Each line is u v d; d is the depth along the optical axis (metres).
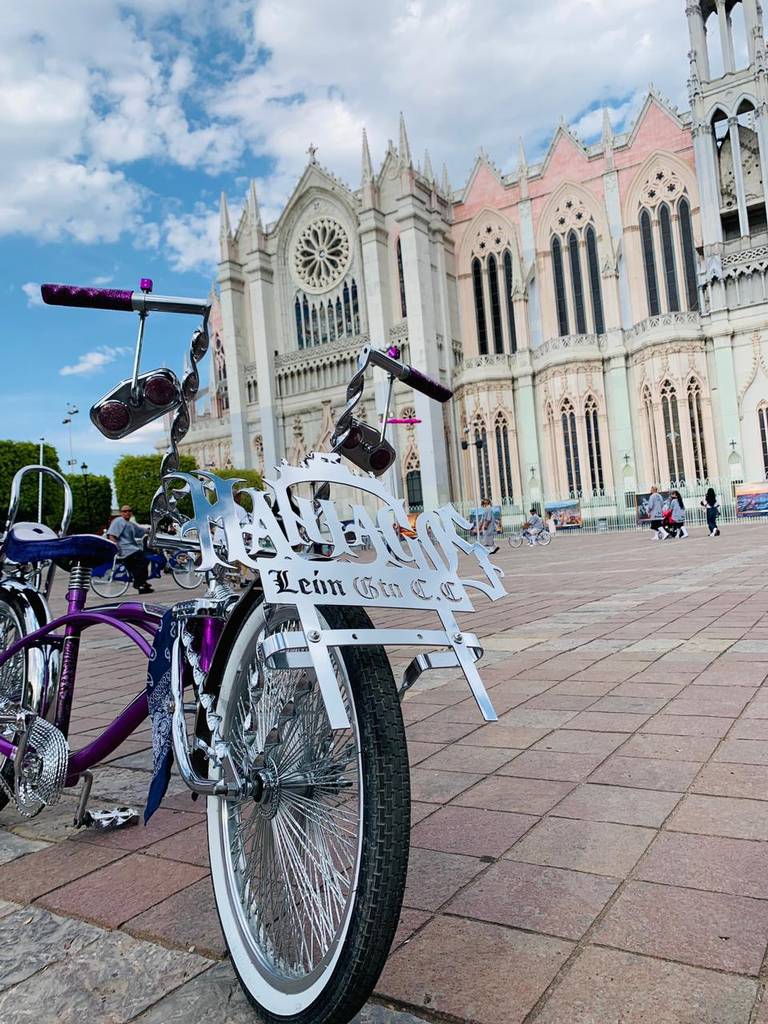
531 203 51.09
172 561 2.92
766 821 2.99
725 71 44.25
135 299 2.44
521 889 2.57
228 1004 2.07
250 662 2.23
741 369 43.00
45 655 3.26
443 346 52.47
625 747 4.04
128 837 3.32
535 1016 1.90
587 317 48.75
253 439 59.34
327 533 2.13
